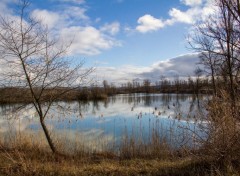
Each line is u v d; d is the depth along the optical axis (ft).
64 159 29.53
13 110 31.48
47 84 31.07
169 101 146.00
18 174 23.16
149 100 164.96
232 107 23.15
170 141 34.14
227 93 24.85
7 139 36.88
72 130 52.11
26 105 31.37
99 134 49.80
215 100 23.73
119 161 29.58
